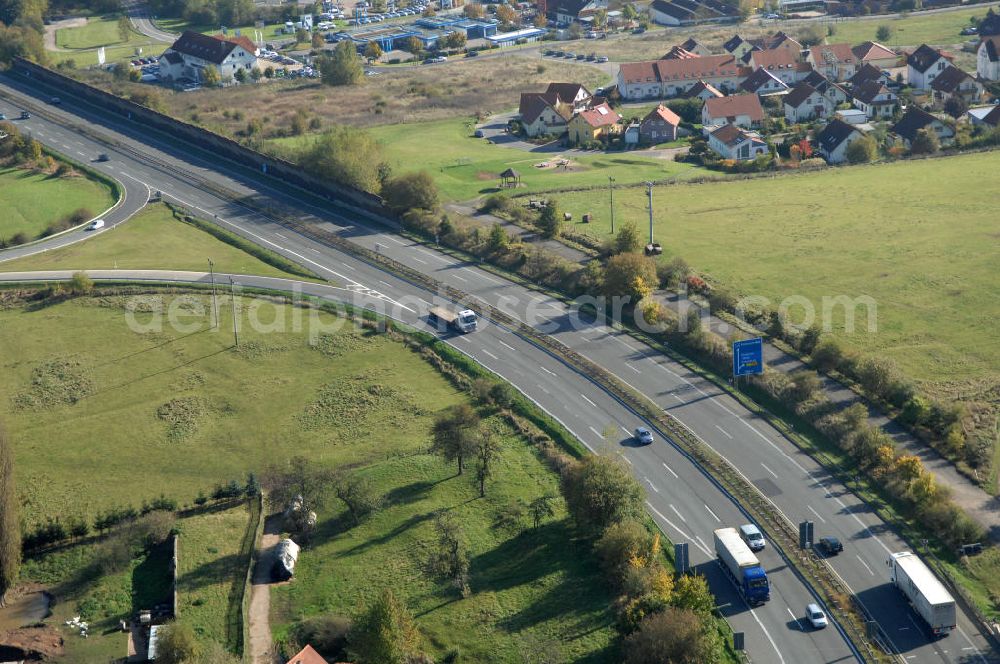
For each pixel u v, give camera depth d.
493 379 138.38
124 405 138.75
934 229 179.25
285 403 137.75
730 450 121.56
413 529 110.38
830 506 111.44
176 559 105.88
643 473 118.06
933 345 140.75
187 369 146.38
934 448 119.44
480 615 97.81
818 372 135.25
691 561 104.19
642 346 145.25
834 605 97.56
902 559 98.56
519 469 120.19
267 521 114.44
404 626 91.44
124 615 100.19
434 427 121.12
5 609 101.75
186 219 198.75
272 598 101.88
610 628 94.75
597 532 107.38
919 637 93.75
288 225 193.25
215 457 127.56
